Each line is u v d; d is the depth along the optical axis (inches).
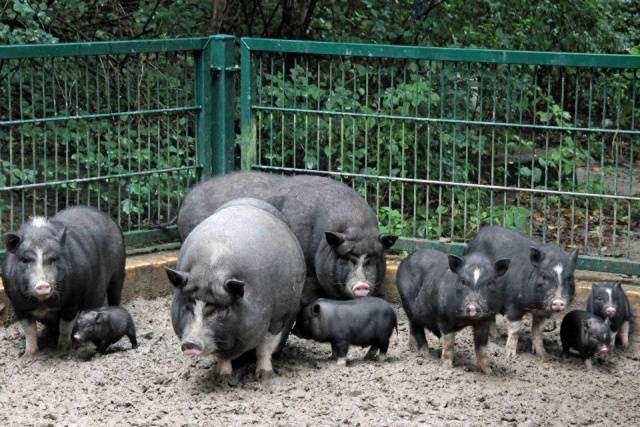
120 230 428.5
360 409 338.0
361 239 415.8
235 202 383.9
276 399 346.0
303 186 438.6
